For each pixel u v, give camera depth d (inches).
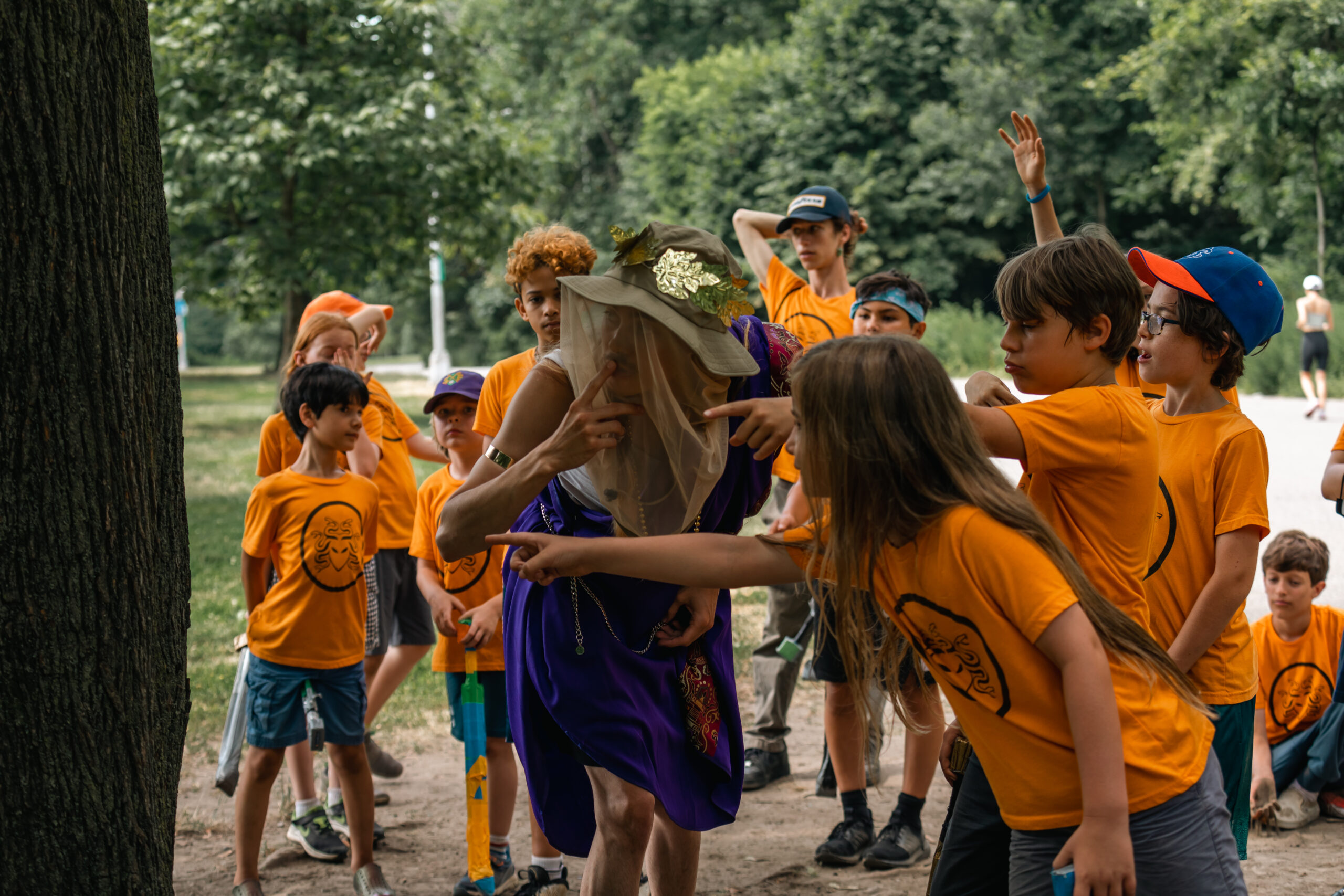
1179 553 106.7
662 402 91.0
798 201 193.9
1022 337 93.8
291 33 751.7
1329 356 800.9
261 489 141.9
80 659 81.5
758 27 1649.9
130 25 83.6
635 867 99.1
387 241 812.0
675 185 1446.9
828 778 173.9
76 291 80.2
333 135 700.7
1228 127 1009.5
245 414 938.1
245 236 768.9
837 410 75.8
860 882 141.0
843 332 188.5
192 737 196.4
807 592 171.3
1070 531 90.4
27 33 77.1
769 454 92.7
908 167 1279.5
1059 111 1257.4
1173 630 107.0
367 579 173.5
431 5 768.3
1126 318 91.8
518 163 813.9
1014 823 78.0
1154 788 76.0
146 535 85.6
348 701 139.9
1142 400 94.5
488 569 154.1
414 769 187.5
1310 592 157.4
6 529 78.9
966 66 1234.6
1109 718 71.9
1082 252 91.0
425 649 183.8
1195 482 106.1
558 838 106.9
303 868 150.0
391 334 2116.1
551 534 97.9
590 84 1654.8
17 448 78.8
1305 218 1050.7
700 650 105.7
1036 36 1256.8
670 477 94.4
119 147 82.7
